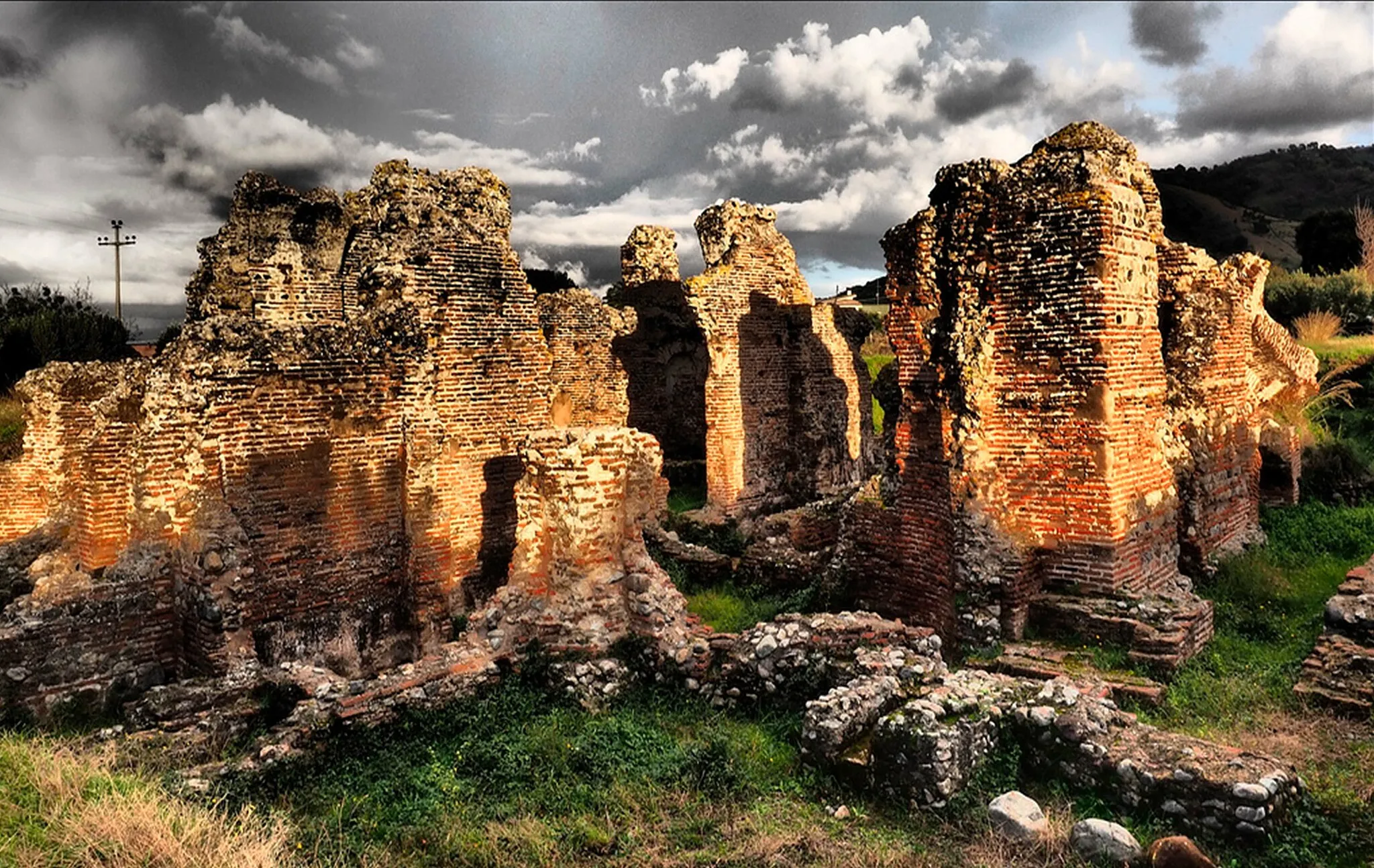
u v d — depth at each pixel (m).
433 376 13.25
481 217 14.00
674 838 6.88
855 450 24.27
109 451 11.69
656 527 17.00
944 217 11.80
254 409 11.59
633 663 10.38
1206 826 6.57
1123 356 10.69
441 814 7.27
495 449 14.11
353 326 12.63
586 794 7.59
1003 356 11.16
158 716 9.26
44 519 14.48
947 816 7.00
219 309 14.34
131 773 7.52
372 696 8.97
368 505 12.82
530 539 10.77
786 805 7.41
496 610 10.50
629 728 8.91
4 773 6.75
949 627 11.55
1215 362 14.40
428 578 13.26
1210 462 14.06
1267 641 11.31
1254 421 16.22
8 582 13.03
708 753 8.09
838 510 17.23
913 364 12.31
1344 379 23.66
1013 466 11.12
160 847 5.86
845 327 23.94
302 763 8.22
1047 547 10.95
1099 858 6.26
